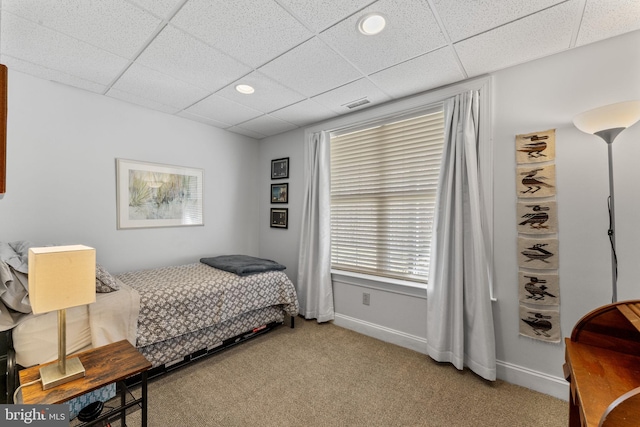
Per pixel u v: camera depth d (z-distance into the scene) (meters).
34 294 1.13
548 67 1.91
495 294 2.11
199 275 2.63
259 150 4.06
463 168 2.21
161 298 2.07
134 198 2.80
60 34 1.68
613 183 1.64
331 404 1.81
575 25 1.58
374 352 2.50
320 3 1.43
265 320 2.84
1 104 1.20
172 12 1.50
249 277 2.68
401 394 1.91
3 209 2.10
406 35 1.69
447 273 2.24
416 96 2.52
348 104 2.77
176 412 1.72
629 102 1.40
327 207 3.20
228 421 1.65
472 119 2.18
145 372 1.35
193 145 3.29
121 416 1.42
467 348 2.21
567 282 1.84
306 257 3.35
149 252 2.93
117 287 2.04
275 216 3.81
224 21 1.57
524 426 1.62
